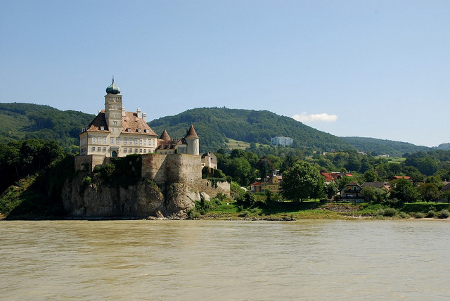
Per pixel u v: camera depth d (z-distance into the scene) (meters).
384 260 67.75
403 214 148.75
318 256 71.06
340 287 51.38
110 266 62.69
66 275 57.09
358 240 90.38
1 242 87.12
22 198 173.62
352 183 180.25
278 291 49.50
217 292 49.03
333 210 159.50
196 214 157.50
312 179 168.12
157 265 63.41
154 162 166.12
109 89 182.12
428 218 145.75
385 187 194.12
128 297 47.09
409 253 74.19
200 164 175.75
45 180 185.12
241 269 60.75
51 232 106.00
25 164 192.25
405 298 47.25
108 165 169.00
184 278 55.44
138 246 81.56
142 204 162.25
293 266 62.91
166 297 47.06
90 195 166.00
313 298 46.94
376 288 51.06
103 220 153.62
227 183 186.25
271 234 101.31
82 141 184.25
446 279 55.56
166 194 164.12
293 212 158.50
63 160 181.12
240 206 164.25
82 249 77.81
